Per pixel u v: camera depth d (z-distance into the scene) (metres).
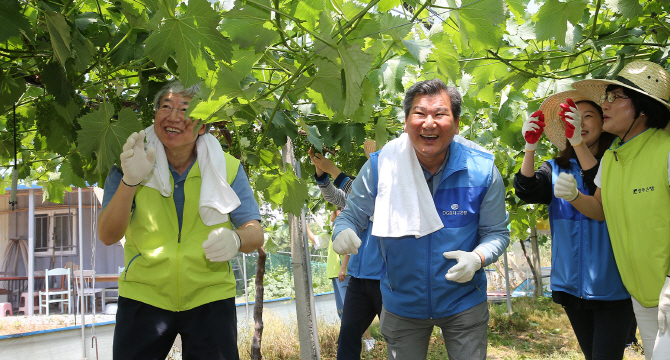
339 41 1.52
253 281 10.84
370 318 3.82
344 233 2.41
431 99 2.35
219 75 1.57
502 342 7.31
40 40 2.04
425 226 2.44
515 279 14.84
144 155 2.00
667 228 2.24
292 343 6.69
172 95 2.18
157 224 2.19
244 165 3.55
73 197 11.73
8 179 4.55
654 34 3.08
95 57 2.27
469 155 2.53
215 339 2.17
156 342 2.13
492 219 2.53
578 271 2.89
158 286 2.14
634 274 2.36
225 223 2.27
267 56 1.89
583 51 3.01
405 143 2.57
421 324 2.59
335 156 4.36
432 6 1.74
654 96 2.30
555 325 8.62
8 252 11.26
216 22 1.44
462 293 2.48
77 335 6.52
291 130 3.18
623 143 2.46
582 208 2.72
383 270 2.73
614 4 2.62
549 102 3.14
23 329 8.03
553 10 2.36
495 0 1.75
